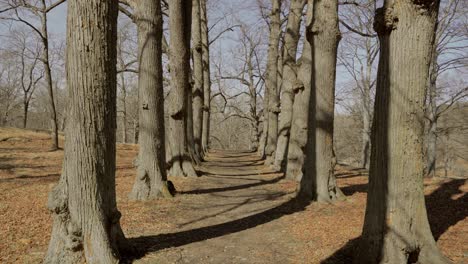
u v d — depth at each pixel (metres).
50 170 14.38
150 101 9.33
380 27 4.86
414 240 4.70
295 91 12.98
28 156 17.91
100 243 4.65
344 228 6.74
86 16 4.47
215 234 6.60
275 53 19.12
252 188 11.73
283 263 5.22
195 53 19.94
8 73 50.94
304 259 5.36
